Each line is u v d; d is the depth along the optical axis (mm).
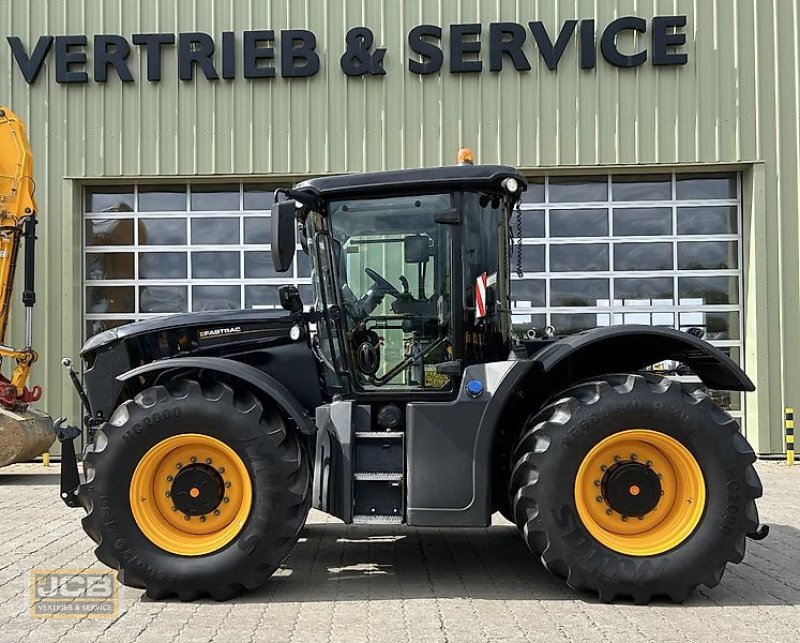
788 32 9836
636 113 9898
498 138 9977
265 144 10086
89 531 4043
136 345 4652
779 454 9828
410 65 9969
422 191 4332
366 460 4129
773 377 9844
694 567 3799
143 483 4004
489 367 4125
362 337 4406
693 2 9859
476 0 9984
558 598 3979
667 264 10188
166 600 3975
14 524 6031
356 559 4859
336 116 10070
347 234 4410
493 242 4379
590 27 9883
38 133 10258
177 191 10445
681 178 10203
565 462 3877
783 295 9844
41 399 10156
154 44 10109
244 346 4699
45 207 10258
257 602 3938
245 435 3953
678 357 4641
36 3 10234
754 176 9852
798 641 3330
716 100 9844
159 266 10438
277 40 10094
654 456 3980
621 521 3951
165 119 10156
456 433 4035
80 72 10188
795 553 4953
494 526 5930
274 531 3926
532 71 9969
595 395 3961
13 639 3422
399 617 3670
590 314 10203
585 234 10234
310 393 4684
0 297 8648
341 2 10062
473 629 3484
